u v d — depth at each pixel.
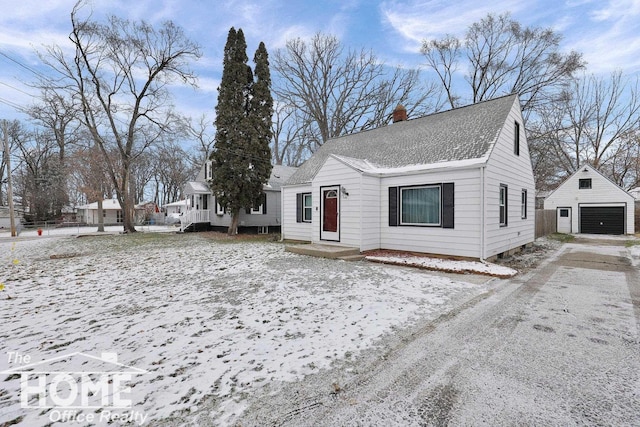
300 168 14.60
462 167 8.05
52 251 11.66
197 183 21.02
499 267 7.11
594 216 18.80
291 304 4.63
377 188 9.86
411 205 9.27
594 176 18.86
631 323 3.85
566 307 4.50
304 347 3.20
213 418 2.11
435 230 8.68
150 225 33.09
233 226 17.14
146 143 22.06
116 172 23.56
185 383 2.55
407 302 4.70
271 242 13.70
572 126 24.56
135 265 8.22
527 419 2.08
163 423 2.06
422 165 9.27
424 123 11.97
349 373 2.69
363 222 9.41
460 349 3.14
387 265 7.80
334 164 10.19
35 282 6.37
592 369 2.73
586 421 2.06
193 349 3.18
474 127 9.72
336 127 27.05
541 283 6.00
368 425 2.04
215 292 5.37
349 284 5.80
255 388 2.47
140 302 4.87
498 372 2.69
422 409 2.20
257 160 16.81
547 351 3.09
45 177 32.88
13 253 11.23
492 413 2.14
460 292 5.27
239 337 3.47
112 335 3.57
